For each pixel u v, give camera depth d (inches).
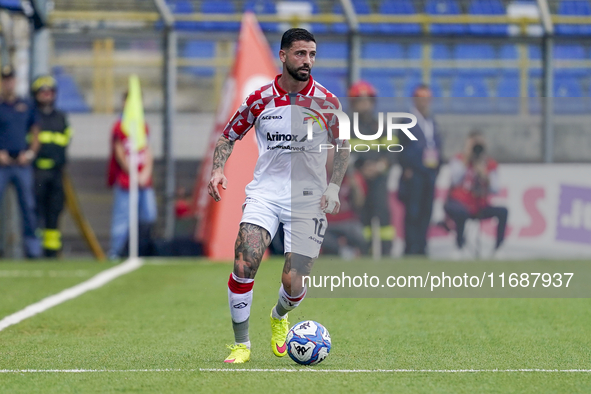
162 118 1752.0
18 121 1555.1
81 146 1770.4
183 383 560.4
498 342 747.4
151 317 904.3
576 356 674.2
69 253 1710.1
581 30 1782.7
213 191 641.6
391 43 1804.9
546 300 1058.7
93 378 578.6
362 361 648.4
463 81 1846.7
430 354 683.4
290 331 634.2
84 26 1758.1
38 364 633.6
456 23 1796.3
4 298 1053.8
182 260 1569.9
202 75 1795.0
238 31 1781.5
